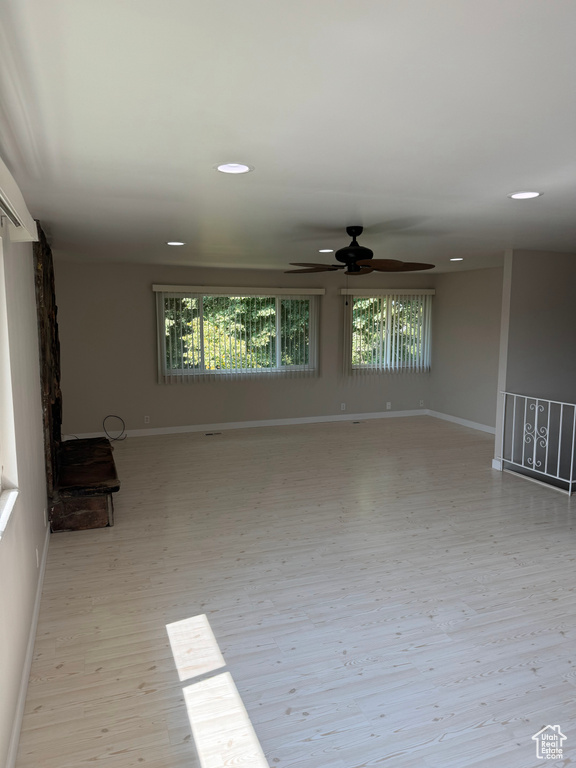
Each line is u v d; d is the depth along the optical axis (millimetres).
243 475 5586
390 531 4105
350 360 8492
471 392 8070
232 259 6453
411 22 1297
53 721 2160
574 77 1621
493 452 6574
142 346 7422
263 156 2387
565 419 6125
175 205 3396
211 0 1191
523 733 2094
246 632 2783
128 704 2258
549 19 1282
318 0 1194
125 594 3174
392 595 3146
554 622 2863
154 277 7367
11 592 2090
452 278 8383
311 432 7715
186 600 3104
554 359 5914
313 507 4637
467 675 2439
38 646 2660
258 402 8102
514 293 5621
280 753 2000
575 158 2447
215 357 7789
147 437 7406
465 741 2053
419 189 3014
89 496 4113
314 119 1953
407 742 2051
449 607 3014
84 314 7113
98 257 6348
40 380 3967
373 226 4176
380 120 1969
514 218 3865
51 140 2150
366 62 1521
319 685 2377
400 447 6820
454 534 4043
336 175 2715
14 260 2680
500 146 2273
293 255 6012
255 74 1582
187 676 2443
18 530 2361
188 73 1576
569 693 2322
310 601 3086
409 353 8820
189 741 2059
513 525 4223
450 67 1549
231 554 3711
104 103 1785
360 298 8469
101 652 2613
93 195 3117
